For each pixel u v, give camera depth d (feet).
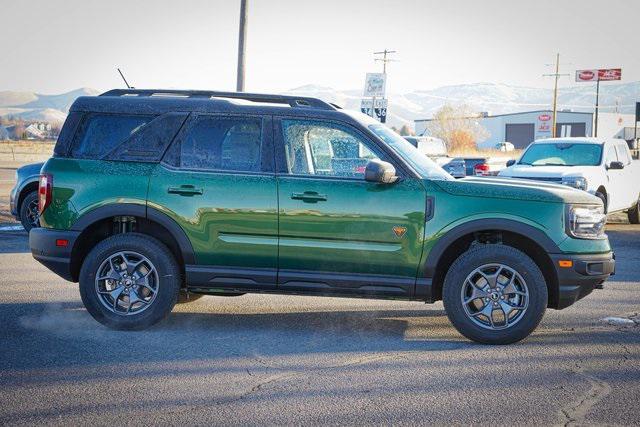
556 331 23.41
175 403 16.35
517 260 21.48
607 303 27.89
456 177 23.57
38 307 26.18
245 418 15.47
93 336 22.18
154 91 24.13
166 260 22.67
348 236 22.00
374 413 15.81
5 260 36.24
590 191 49.62
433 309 26.61
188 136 23.06
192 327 23.48
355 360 19.89
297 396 16.88
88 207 22.94
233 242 22.44
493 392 17.24
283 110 22.88
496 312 22.06
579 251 21.61
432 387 17.60
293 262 22.27
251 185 22.40
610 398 16.84
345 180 22.22
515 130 387.75
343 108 24.03
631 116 372.79
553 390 17.40
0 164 141.79
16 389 17.21
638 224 60.80
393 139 23.34
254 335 22.53
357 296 22.33
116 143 23.26
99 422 15.20
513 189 21.93
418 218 21.80
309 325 23.98
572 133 367.25
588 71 360.48
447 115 325.01
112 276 22.84
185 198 22.63
